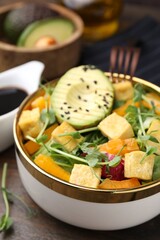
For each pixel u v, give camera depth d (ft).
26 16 2.27
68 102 1.59
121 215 1.43
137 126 1.54
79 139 1.51
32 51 2.02
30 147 1.55
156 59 2.15
